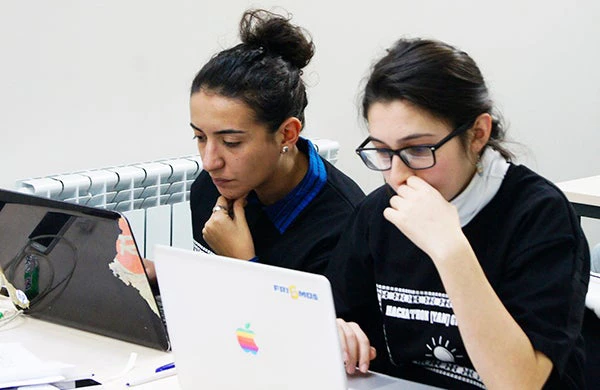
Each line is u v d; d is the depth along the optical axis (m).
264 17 1.97
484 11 4.21
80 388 1.64
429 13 4.06
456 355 1.59
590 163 4.67
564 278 1.43
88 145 3.16
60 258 1.87
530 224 1.49
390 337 1.69
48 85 3.01
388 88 1.40
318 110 3.82
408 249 1.65
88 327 1.93
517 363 1.37
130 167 3.15
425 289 1.62
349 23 3.83
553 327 1.40
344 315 1.79
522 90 4.40
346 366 1.65
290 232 1.99
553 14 4.43
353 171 4.02
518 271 1.49
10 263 1.98
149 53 3.27
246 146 1.83
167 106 3.37
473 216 1.53
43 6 2.95
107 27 3.13
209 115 1.81
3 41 2.87
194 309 1.46
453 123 1.41
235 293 1.38
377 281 1.70
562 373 1.42
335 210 1.97
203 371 1.50
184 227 3.29
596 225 4.60
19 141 2.97
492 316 1.38
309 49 1.96
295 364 1.34
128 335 1.87
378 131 1.43
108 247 1.75
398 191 1.45
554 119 4.55
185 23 3.35
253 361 1.40
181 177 3.27
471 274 1.38
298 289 1.29
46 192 2.87
